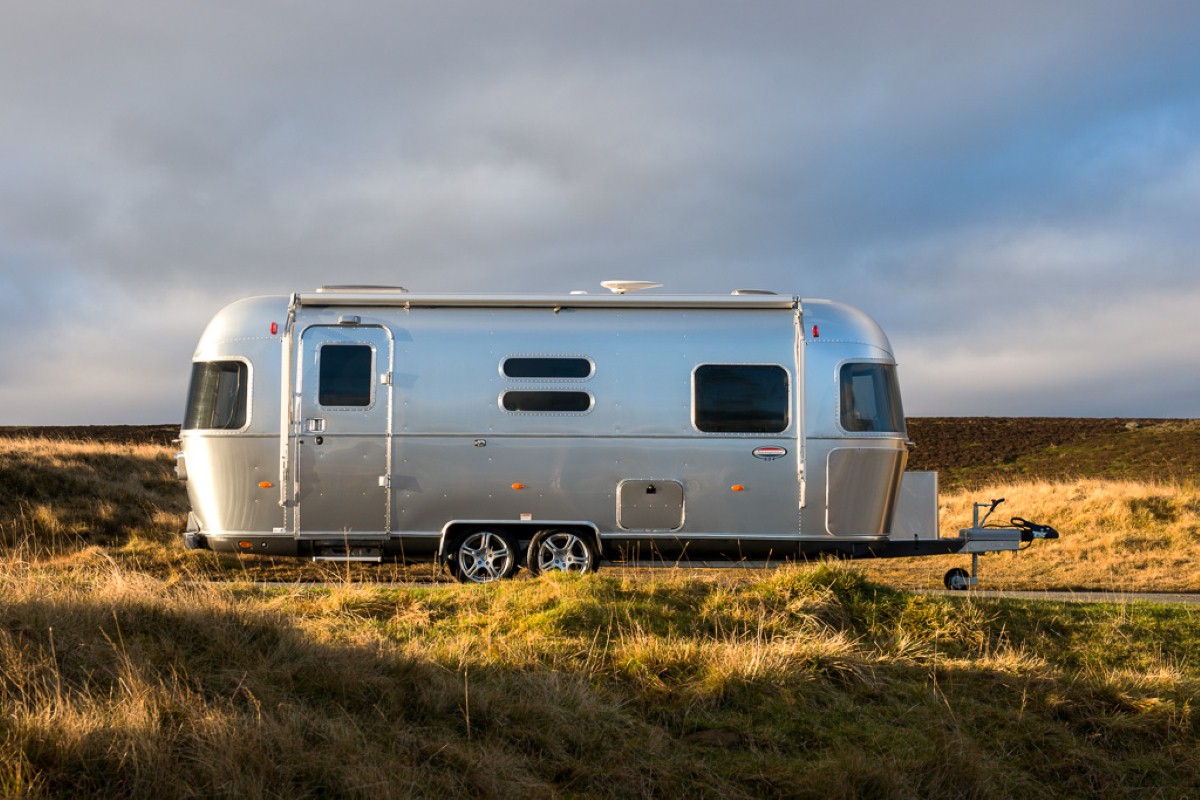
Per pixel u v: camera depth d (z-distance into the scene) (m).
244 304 11.30
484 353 11.02
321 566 13.96
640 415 10.98
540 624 7.69
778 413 11.02
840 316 11.32
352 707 5.91
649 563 11.11
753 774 5.86
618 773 5.66
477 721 5.96
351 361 11.01
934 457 43.41
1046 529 11.79
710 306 11.27
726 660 6.97
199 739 4.96
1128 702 7.25
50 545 15.61
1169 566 14.48
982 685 7.33
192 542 11.16
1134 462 39.66
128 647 5.99
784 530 10.96
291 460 10.89
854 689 7.11
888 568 15.01
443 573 12.65
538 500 10.92
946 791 6.04
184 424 11.16
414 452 10.91
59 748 4.64
